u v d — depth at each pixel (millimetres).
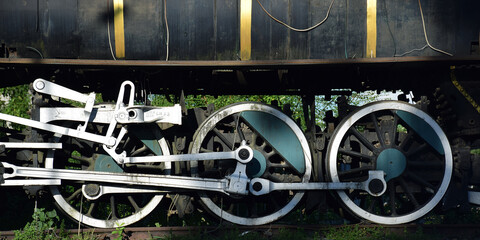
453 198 6023
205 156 5758
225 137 6023
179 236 5742
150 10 5723
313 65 5664
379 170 5879
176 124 6051
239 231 5887
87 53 5719
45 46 5699
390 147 5961
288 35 5727
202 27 5723
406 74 6191
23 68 5785
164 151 5898
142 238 5898
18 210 7598
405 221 5926
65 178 5703
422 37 5746
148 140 5910
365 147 6090
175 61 5609
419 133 5910
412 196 6059
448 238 5879
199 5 5723
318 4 5738
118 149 5957
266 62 5590
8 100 10320
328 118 6199
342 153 6188
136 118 5684
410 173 5977
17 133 6043
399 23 5738
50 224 5871
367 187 5848
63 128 5664
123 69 5883
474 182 6090
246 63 5602
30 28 5684
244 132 6070
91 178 5727
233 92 7102
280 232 5828
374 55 5723
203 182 5805
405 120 5938
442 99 6035
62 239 5680
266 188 5801
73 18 5707
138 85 6254
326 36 5746
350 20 5738
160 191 5895
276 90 6961
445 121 6164
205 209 6012
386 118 6121
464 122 5930
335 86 6527
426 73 6141
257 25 5719
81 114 5738
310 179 6113
